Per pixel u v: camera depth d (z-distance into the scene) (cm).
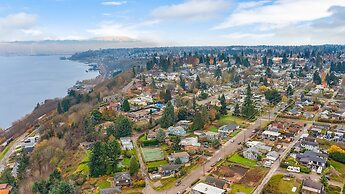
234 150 9500
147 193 7119
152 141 10275
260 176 7669
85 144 10688
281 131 10856
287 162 8319
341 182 7275
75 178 8019
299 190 6825
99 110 13912
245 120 12738
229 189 7069
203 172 8056
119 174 7831
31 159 10450
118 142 10112
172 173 8088
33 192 7706
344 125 11544
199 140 10338
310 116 12744
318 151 9050
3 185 8906
